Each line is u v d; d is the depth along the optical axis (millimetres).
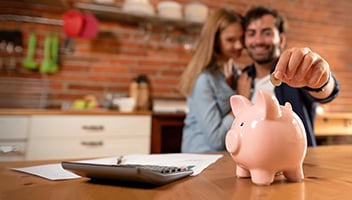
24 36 1951
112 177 399
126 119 1705
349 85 2930
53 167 531
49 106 1976
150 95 2242
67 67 2041
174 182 418
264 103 417
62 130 1558
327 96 779
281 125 409
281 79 449
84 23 1931
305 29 2828
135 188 385
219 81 1169
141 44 2248
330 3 2955
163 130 1851
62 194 358
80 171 416
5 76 1892
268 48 1221
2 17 1898
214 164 565
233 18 1221
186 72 1264
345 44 2977
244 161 420
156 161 591
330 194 357
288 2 2779
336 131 2014
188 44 2379
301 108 1099
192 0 2395
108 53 2152
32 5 1960
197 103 1125
